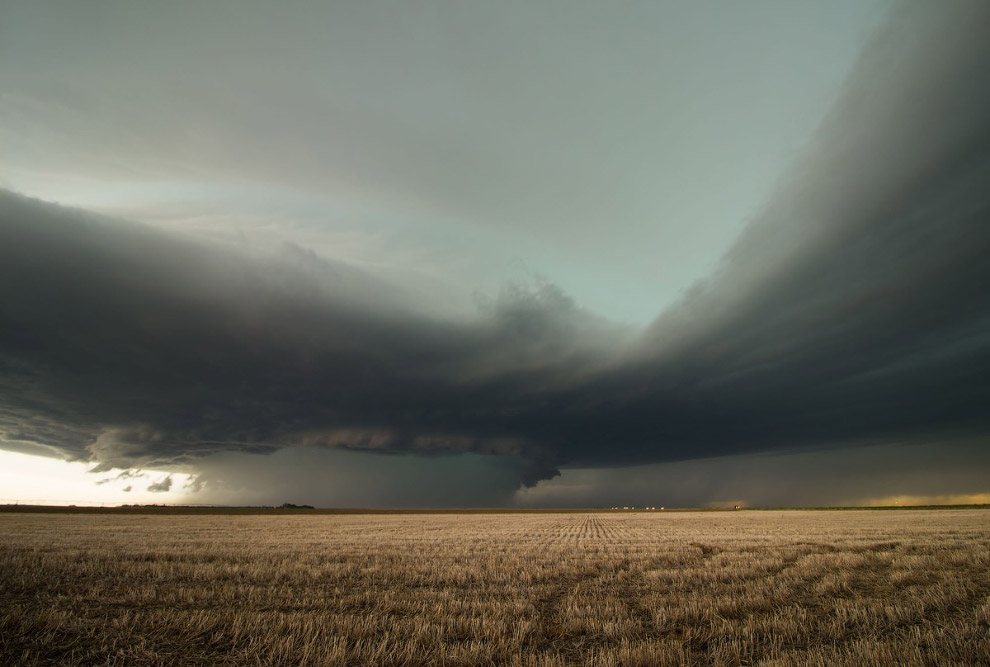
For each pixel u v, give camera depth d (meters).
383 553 20.64
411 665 7.78
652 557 19.80
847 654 7.88
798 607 11.02
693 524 47.38
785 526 40.62
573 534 33.19
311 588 13.58
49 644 8.72
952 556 19.14
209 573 15.18
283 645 8.23
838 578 14.48
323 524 47.53
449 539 28.25
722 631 9.30
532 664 7.75
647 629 9.82
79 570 15.61
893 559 18.94
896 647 8.19
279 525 44.62
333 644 8.27
